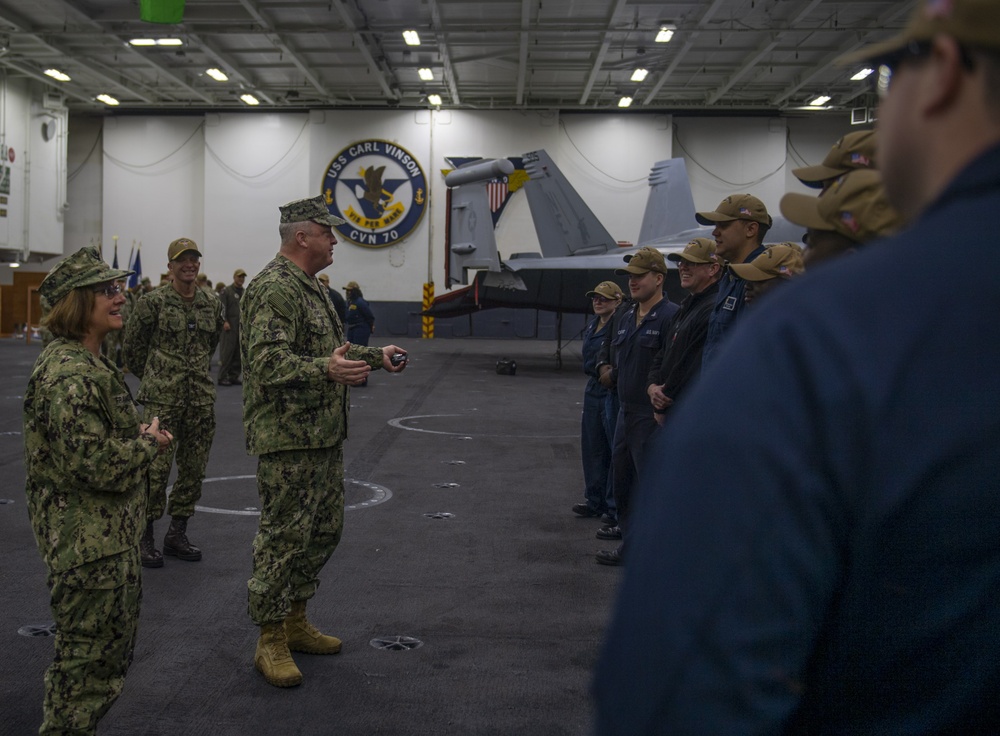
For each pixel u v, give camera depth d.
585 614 4.46
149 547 5.17
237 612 4.43
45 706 2.58
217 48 24.86
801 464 0.62
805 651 0.64
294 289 3.66
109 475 2.52
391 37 24.16
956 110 0.67
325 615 4.41
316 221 3.75
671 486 0.65
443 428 10.92
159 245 31.56
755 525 0.61
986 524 0.62
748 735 0.60
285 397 3.58
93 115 31.67
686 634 0.62
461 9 22.25
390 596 4.71
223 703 3.39
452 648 3.99
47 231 29.52
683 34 23.47
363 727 3.21
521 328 31.11
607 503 6.20
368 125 30.31
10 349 23.27
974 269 0.64
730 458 0.63
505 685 3.59
